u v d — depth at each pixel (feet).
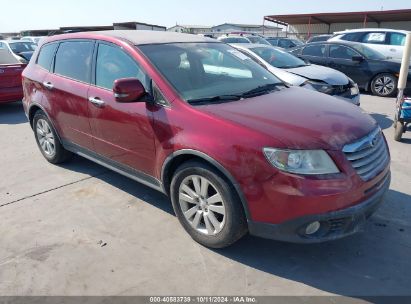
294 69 23.91
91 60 13.25
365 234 11.07
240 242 10.79
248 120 9.45
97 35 13.39
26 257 10.28
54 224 11.89
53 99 14.88
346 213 8.73
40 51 16.34
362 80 32.91
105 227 11.66
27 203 13.29
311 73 23.20
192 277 9.41
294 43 76.79
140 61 11.51
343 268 9.68
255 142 8.83
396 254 10.18
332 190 8.51
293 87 13.14
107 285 9.19
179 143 10.02
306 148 8.61
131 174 12.46
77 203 13.20
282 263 9.90
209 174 9.62
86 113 13.26
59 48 15.06
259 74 13.37
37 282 9.32
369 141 9.59
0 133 22.31
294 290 8.95
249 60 14.17
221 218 10.04
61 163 16.84
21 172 16.06
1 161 17.47
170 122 10.32
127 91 10.51
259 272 9.57
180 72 11.47
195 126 9.81
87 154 14.30
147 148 11.21
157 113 10.66
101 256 10.26
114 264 9.93
